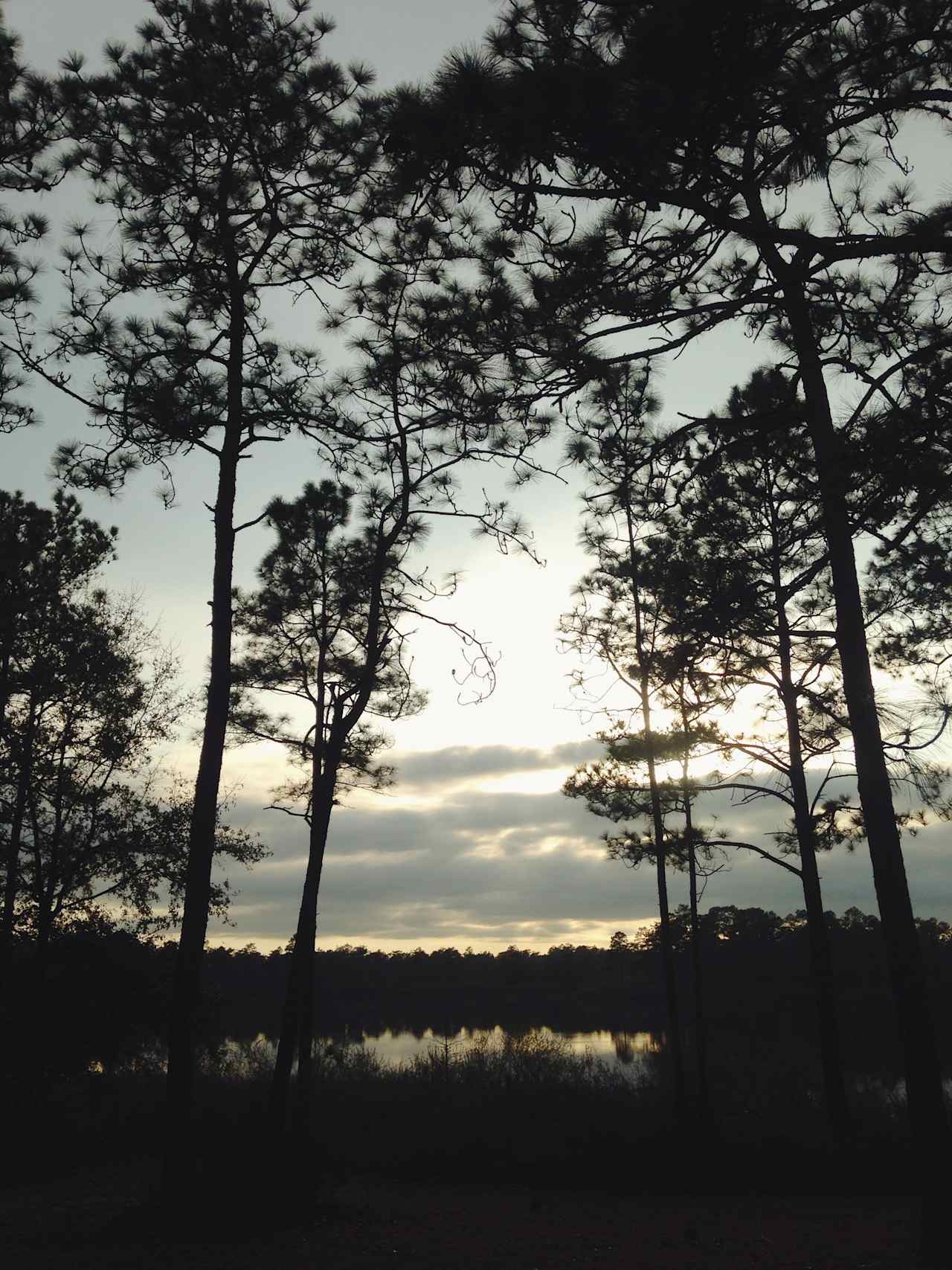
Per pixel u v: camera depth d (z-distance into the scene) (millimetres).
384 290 9727
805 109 6062
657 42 5410
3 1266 8914
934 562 8992
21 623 20609
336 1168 15453
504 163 6223
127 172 11711
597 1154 15203
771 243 7137
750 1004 48500
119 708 21516
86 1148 18281
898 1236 10000
